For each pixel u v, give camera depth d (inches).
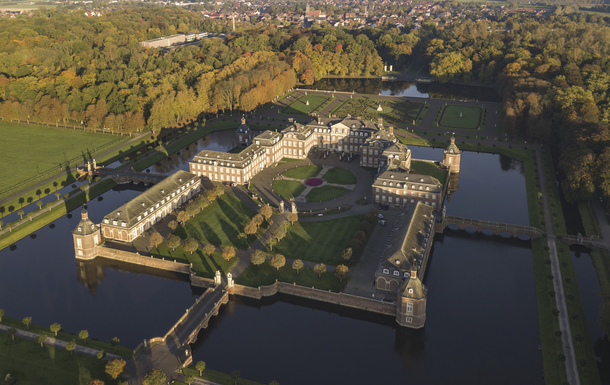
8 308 7819.9
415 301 7150.6
